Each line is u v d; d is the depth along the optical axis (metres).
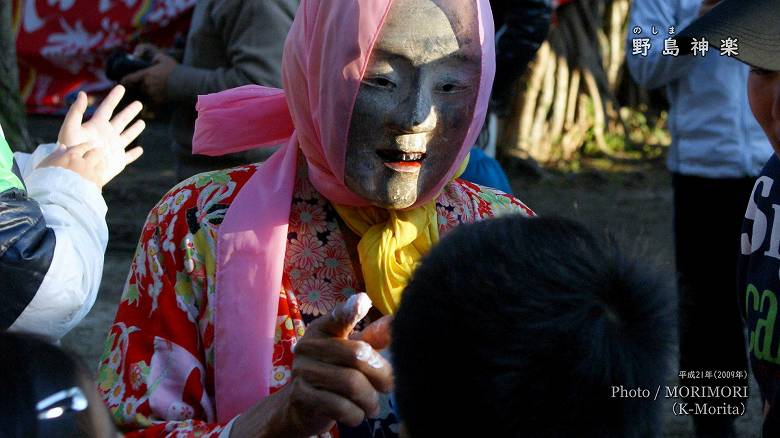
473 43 1.83
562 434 1.26
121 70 3.59
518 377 1.24
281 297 1.89
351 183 1.87
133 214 7.56
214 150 2.08
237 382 1.84
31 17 9.48
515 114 9.22
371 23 1.78
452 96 1.85
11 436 1.03
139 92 3.62
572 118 9.63
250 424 1.69
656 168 9.47
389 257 1.89
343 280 1.93
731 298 3.85
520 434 1.25
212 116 2.06
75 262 2.07
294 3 3.36
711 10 1.98
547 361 1.24
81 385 1.09
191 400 1.84
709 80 3.80
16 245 1.97
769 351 2.04
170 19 9.19
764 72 1.96
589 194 8.70
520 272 1.28
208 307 1.88
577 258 1.30
